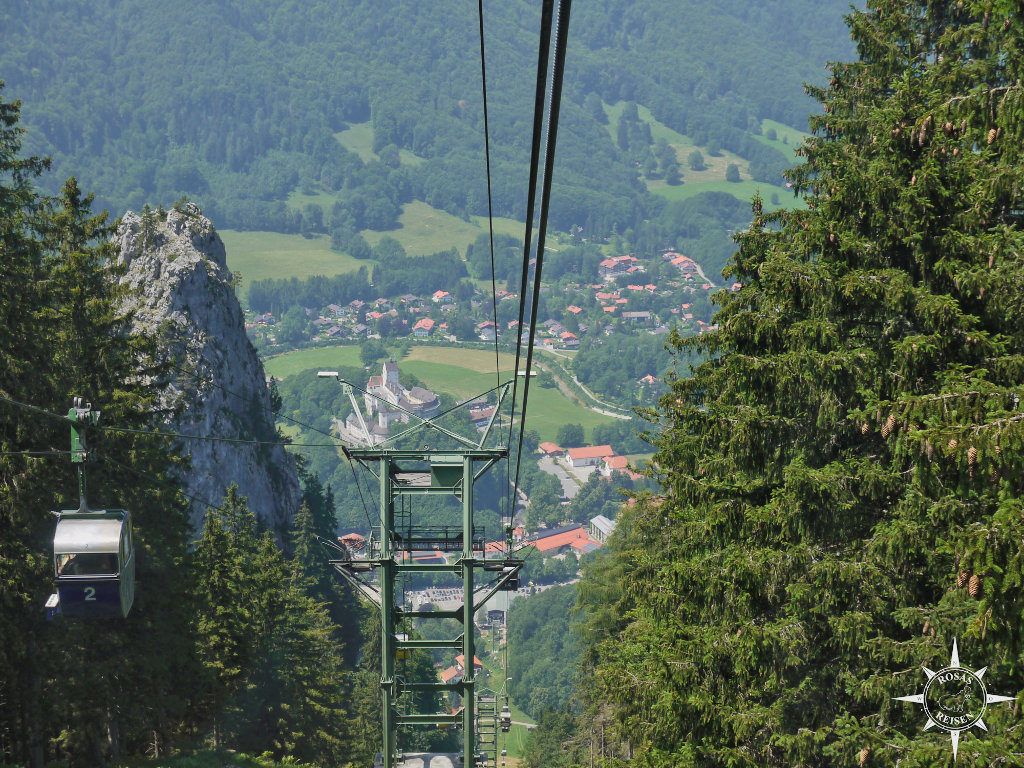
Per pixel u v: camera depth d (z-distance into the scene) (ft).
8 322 162.50
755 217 116.26
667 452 120.06
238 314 491.31
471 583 140.87
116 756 191.01
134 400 179.32
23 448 157.69
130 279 445.37
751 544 86.17
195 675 196.65
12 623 149.59
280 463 504.84
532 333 74.59
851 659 79.66
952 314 74.13
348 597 472.85
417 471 141.08
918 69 128.26
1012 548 54.65
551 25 34.65
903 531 71.20
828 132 143.33
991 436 56.34
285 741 255.09
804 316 85.61
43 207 199.93
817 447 86.28
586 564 237.45
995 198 76.18
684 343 124.47
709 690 86.53
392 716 141.08
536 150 44.42
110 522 97.76
